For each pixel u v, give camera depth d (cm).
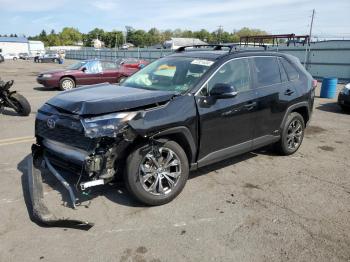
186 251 311
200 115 406
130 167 362
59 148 387
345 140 682
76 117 352
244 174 489
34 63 5016
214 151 439
